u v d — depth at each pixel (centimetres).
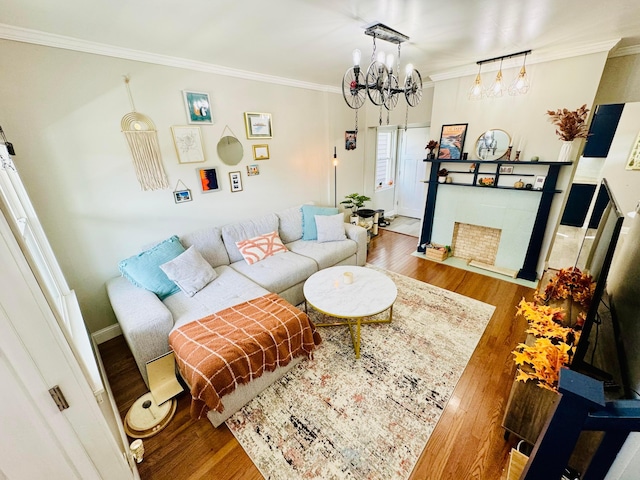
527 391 136
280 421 171
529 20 193
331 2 162
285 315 205
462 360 213
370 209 519
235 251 307
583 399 56
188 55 250
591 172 382
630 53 256
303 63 283
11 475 82
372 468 144
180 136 272
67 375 87
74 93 211
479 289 314
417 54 267
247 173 339
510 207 331
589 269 190
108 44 215
